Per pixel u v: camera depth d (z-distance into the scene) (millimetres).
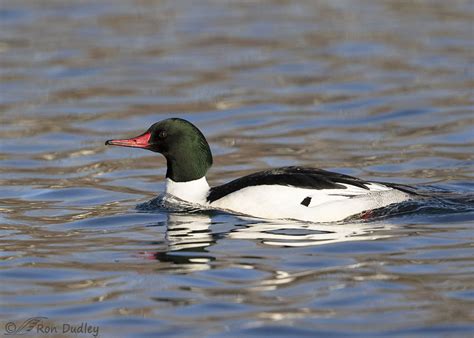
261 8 30250
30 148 18328
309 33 26953
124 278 11031
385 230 12578
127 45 25969
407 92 21484
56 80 23016
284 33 27016
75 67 23984
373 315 9750
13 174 16688
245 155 17594
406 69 23312
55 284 10930
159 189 15672
